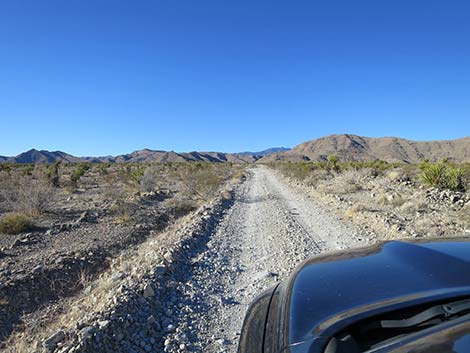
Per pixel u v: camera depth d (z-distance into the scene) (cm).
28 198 1630
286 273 690
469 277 214
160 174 4900
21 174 3459
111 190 2516
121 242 1163
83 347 394
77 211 1702
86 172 5309
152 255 791
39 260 928
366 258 275
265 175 5225
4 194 2017
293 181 3447
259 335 229
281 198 2061
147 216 1595
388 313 193
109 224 1423
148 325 475
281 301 248
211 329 478
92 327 427
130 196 2269
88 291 734
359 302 208
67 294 770
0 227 1245
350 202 1546
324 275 254
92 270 923
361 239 933
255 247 933
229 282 666
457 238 305
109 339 425
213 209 1581
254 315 259
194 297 582
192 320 502
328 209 1495
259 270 727
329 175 3309
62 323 545
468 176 1923
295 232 1067
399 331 185
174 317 509
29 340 505
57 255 965
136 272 663
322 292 229
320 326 195
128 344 430
